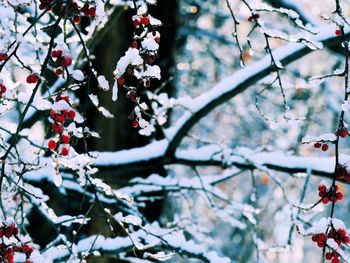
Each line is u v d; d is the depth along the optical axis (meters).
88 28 3.49
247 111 8.41
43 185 3.79
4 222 1.96
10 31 2.33
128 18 4.53
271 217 7.25
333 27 3.42
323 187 2.14
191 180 4.42
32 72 1.89
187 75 8.50
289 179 7.42
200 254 3.56
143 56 1.96
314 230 2.05
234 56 8.40
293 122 2.67
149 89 4.79
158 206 4.87
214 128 8.80
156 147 3.98
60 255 3.49
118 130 4.59
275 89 7.72
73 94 4.51
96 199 2.54
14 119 5.90
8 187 3.34
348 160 2.18
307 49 3.53
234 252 10.18
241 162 3.98
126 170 3.94
